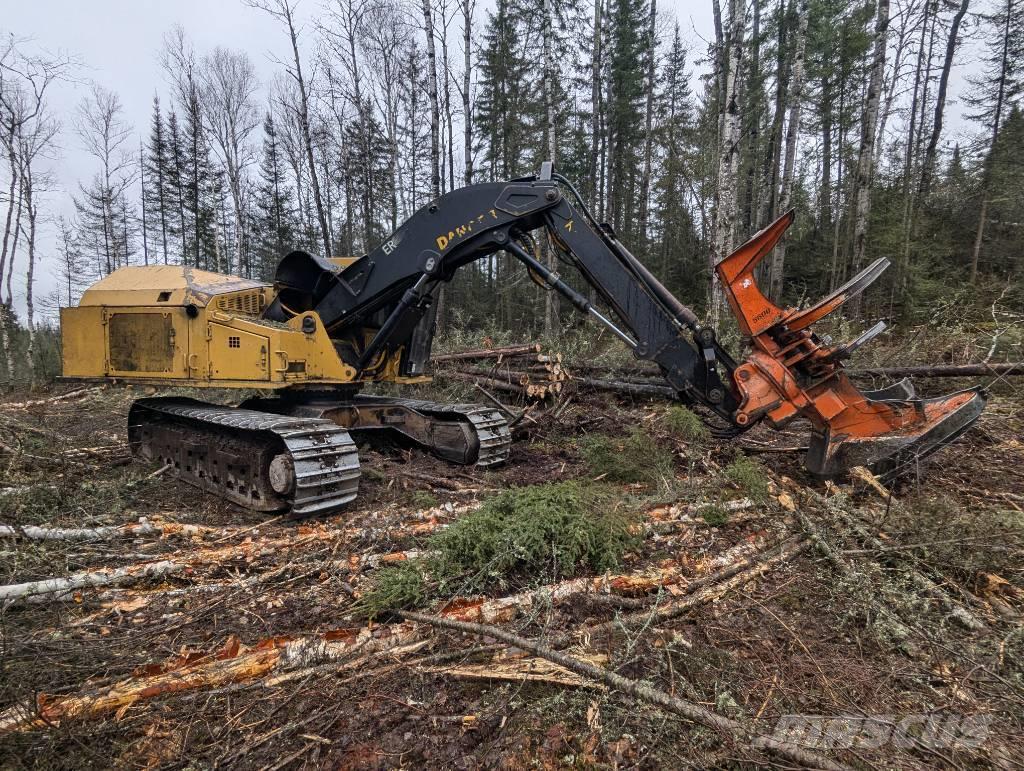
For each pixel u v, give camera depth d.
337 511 4.28
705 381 4.41
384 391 8.19
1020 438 5.43
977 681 2.24
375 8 18.22
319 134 23.98
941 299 9.17
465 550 3.13
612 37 25.73
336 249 29.58
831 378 4.30
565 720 2.07
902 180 17.98
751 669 2.35
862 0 17.88
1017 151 16.16
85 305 5.39
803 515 3.64
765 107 20.62
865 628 2.64
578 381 8.14
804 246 21.41
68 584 3.04
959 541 3.07
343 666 2.41
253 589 3.14
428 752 1.94
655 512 3.89
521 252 4.74
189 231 35.12
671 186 20.97
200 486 5.00
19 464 5.01
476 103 24.20
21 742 1.94
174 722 2.12
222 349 4.94
